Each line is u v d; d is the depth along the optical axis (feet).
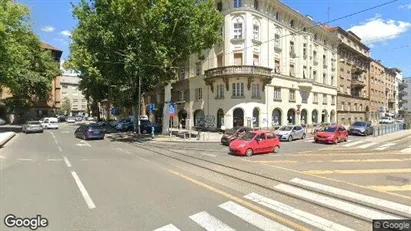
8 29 112.06
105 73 111.04
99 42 107.04
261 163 50.62
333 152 67.82
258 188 31.96
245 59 128.06
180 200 27.17
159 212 23.80
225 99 127.65
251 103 126.72
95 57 108.06
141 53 99.45
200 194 29.27
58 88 263.08
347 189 32.17
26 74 150.41
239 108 125.80
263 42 127.95
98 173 39.27
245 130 84.12
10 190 29.86
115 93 133.28
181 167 44.62
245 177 37.60
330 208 25.30
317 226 21.31
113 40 102.17
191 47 104.88
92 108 317.63
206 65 141.08
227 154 63.00
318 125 164.14
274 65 140.26
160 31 97.09
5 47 108.27
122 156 56.95
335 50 196.34
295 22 154.61
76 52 117.39
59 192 29.37
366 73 248.32
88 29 108.88
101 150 66.90
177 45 103.55
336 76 197.06
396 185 34.53
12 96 186.39
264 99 132.77
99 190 30.35
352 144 86.28
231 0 129.80
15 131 130.41
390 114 288.10
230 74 122.83
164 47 96.48
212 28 107.76
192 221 21.91
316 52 173.78
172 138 103.04
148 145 81.30
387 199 28.30
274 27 140.36
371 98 255.50
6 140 81.30
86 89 185.88
